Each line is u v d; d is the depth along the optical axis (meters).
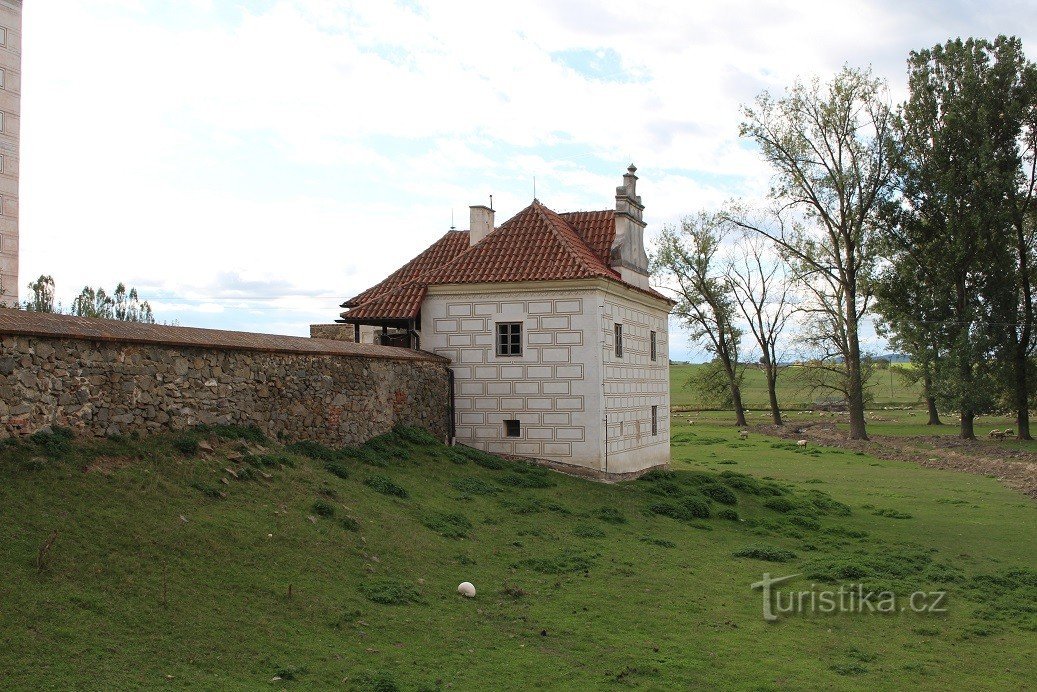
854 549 21.91
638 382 32.81
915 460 46.22
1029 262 59.38
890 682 12.59
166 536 13.44
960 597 17.50
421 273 33.53
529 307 28.81
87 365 15.34
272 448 19.39
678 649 13.30
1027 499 31.80
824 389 73.06
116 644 10.52
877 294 60.03
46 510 12.75
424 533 17.77
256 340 19.98
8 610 10.39
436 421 28.25
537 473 26.27
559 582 16.34
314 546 15.12
